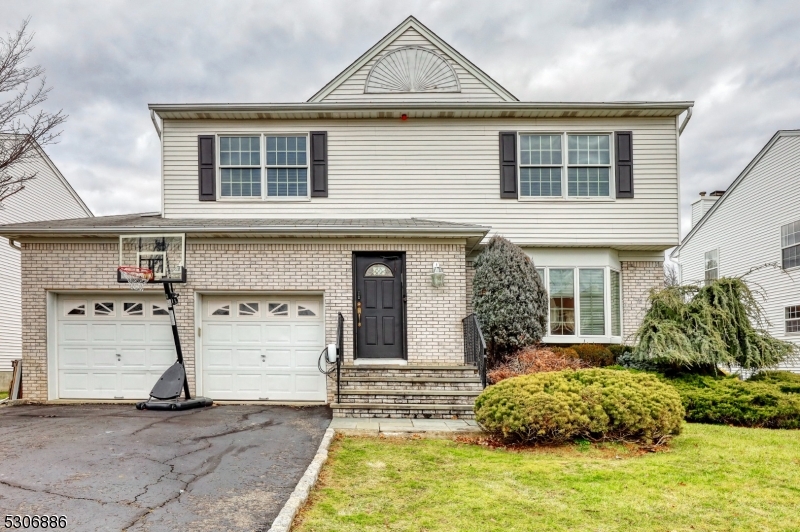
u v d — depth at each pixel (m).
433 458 5.75
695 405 8.20
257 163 12.11
